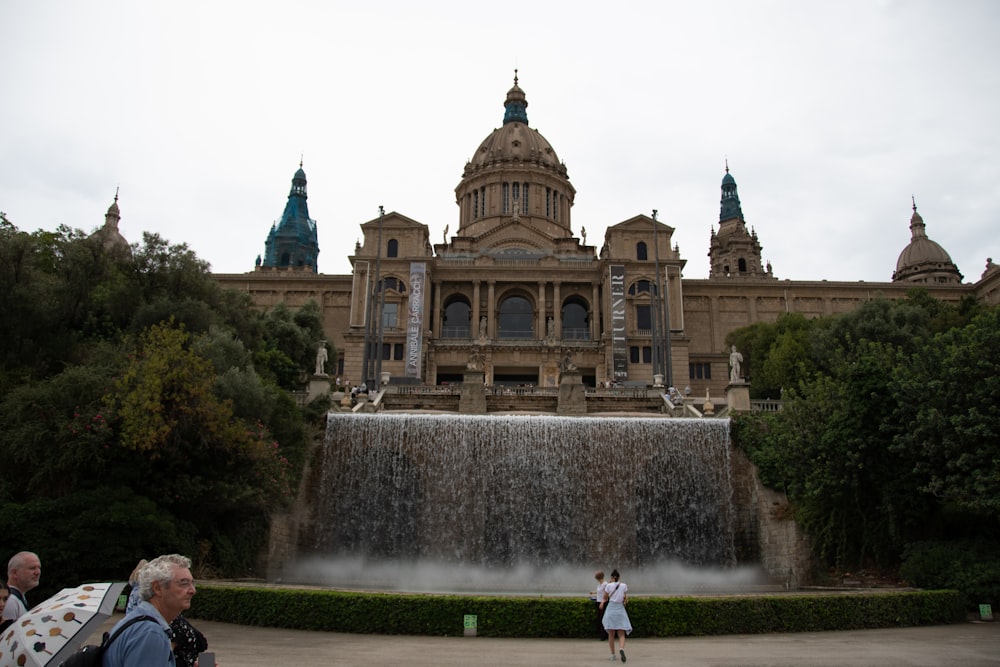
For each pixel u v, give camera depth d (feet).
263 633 63.72
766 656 56.13
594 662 53.01
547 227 338.95
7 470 89.92
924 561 90.07
